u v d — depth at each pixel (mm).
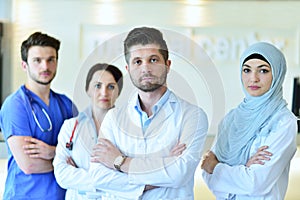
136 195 1584
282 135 1716
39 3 4008
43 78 1959
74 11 4070
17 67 3900
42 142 1915
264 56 1763
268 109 1771
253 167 1693
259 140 1758
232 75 4117
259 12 4191
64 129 1805
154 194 1585
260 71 1779
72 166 1761
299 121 2340
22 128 1908
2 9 3936
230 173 1724
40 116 1953
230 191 1732
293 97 2557
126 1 4086
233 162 1795
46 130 1954
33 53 1952
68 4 4055
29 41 1973
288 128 1727
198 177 2225
